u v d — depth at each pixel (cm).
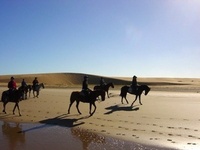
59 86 7000
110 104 2781
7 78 10206
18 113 2311
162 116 2008
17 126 1780
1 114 2256
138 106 2603
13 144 1325
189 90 5312
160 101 3055
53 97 3659
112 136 1457
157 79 12800
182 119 1878
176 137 1404
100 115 2102
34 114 2231
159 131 1542
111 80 10469
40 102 3047
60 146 1281
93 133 1537
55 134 1538
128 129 1609
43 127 1734
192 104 2748
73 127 1711
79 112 2169
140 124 1739
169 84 8975
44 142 1359
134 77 2709
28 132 1602
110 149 1221
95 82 10356
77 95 2155
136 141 1345
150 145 1270
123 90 2817
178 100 3178
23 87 3369
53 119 1988
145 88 2698
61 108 2538
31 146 1287
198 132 1505
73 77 11231
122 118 1958
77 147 1261
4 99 2284
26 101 3155
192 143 1289
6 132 1606
